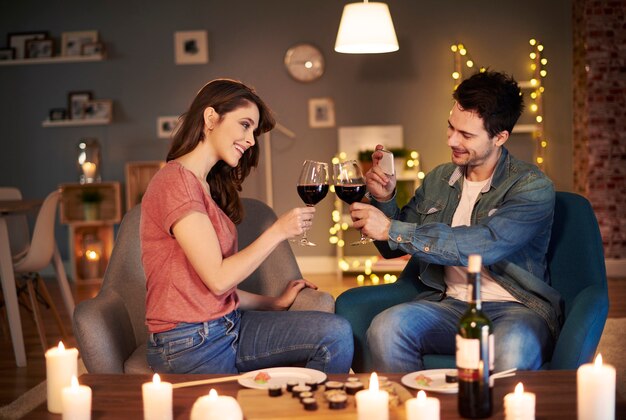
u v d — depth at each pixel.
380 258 7.02
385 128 7.08
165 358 2.32
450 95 7.07
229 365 2.38
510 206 2.46
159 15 7.23
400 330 2.43
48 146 7.40
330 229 7.22
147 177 7.29
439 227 2.42
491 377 1.73
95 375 2.10
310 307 2.67
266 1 7.14
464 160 2.58
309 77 7.13
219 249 2.27
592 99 6.65
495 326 2.40
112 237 7.25
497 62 7.02
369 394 1.64
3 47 7.33
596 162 6.68
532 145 7.02
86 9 7.27
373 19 4.79
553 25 6.96
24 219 4.93
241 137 2.38
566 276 2.59
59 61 7.24
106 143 7.36
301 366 2.42
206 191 2.39
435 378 1.98
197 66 7.24
